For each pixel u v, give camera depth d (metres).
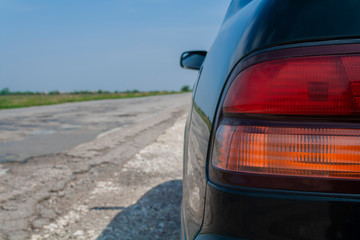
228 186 0.71
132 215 2.24
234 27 0.96
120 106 14.66
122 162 3.64
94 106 14.80
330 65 0.65
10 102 18.33
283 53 0.68
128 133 5.70
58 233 1.99
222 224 0.72
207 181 0.78
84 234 1.98
